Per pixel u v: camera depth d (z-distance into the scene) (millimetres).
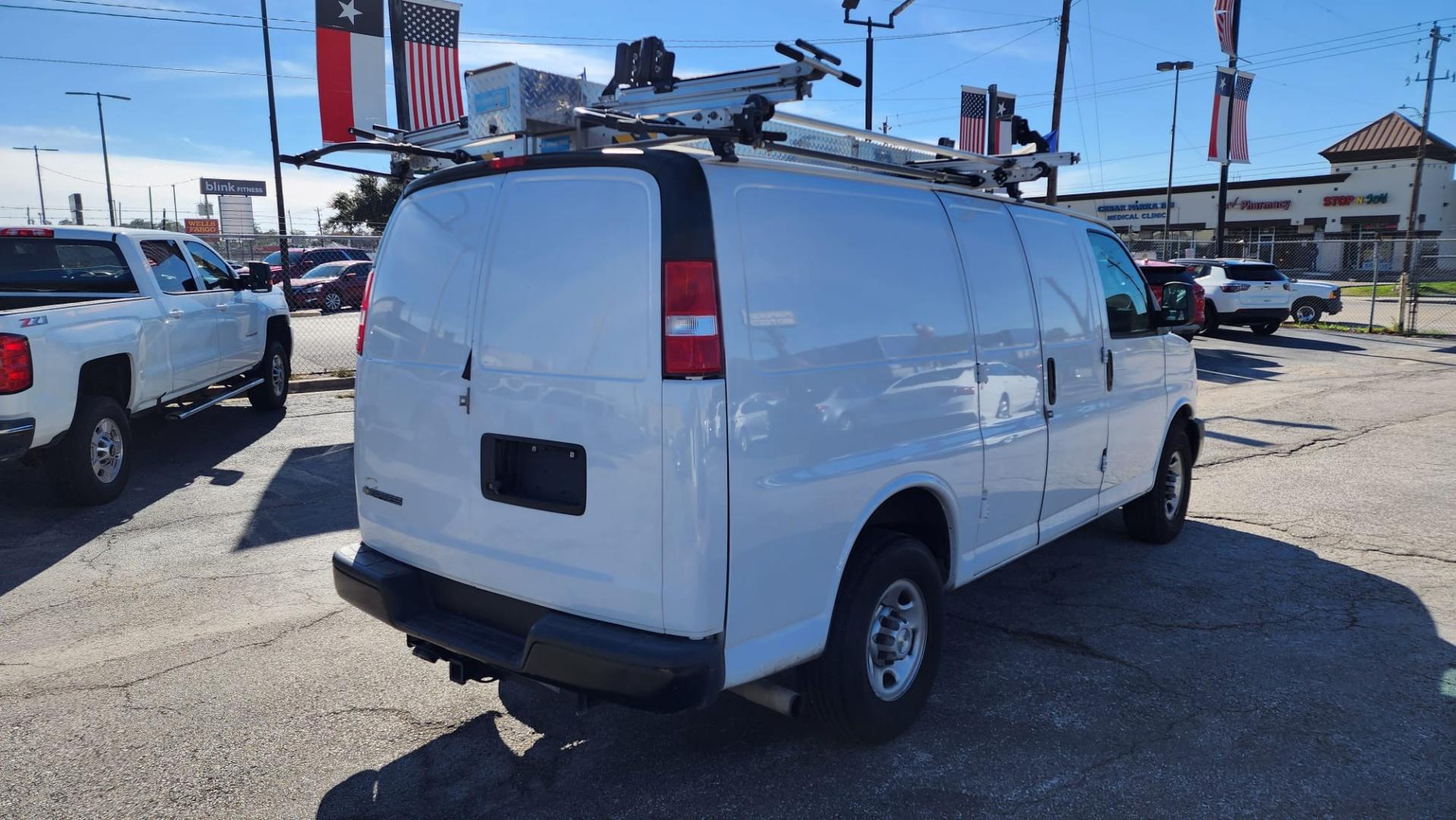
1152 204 60250
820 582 3219
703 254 2830
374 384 3709
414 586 3562
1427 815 3166
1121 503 5473
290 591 5395
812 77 2902
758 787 3355
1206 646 4559
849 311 3316
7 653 4582
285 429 10062
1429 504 7090
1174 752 3576
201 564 5859
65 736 3773
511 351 3166
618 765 3523
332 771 3506
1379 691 4070
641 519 2869
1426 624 4812
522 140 3363
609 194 2979
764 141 3014
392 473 3648
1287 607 5066
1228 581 5484
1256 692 4070
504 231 3244
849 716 3420
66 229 7711
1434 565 5730
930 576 3723
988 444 4039
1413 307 21312
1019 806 3229
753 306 2953
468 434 3299
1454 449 8938
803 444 3098
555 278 3068
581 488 2998
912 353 3588
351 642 4699
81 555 6027
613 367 2904
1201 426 6352
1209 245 44438
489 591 3344
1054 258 4684
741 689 3314
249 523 6707
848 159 3574
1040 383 4441
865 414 3354
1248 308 19500
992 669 4324
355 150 3674
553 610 3123
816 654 3256
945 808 3213
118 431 7281
